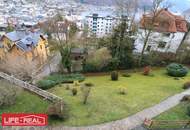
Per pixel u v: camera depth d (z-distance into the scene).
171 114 25.12
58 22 45.03
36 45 49.31
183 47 47.16
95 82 37.09
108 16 132.62
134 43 48.03
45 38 55.84
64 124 22.25
